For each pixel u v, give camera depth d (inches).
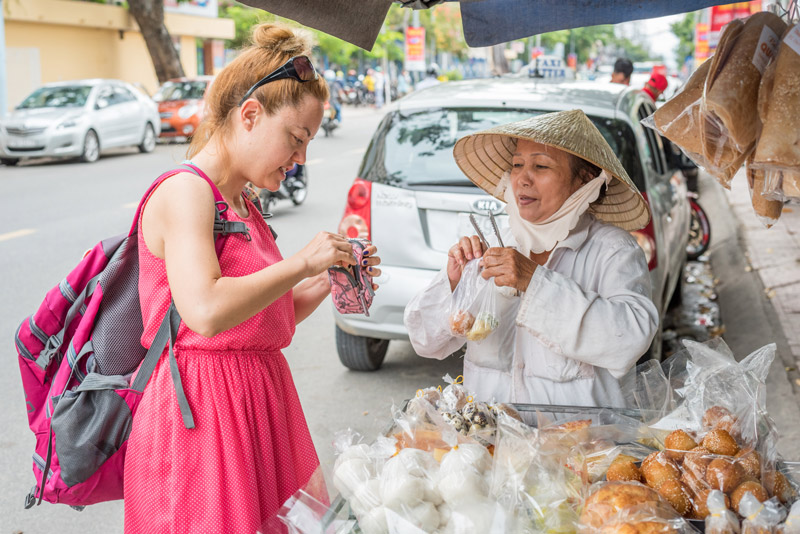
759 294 258.4
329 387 192.1
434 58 2317.9
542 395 91.4
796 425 158.7
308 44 77.5
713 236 365.7
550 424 76.4
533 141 86.4
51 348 82.8
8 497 142.3
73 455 77.8
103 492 82.0
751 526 58.0
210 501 74.4
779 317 229.6
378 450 70.2
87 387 77.5
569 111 92.4
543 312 83.5
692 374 77.2
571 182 89.0
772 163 61.1
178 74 898.1
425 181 171.0
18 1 846.5
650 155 188.4
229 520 74.7
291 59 73.8
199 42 1302.9
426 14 2058.3
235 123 75.9
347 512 65.4
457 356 135.9
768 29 64.6
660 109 69.2
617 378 87.5
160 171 571.8
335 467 68.9
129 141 666.2
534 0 94.3
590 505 61.0
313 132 77.0
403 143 177.5
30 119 594.9
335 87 883.4
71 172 563.5
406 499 62.4
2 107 682.8
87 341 79.7
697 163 70.2
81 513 139.3
